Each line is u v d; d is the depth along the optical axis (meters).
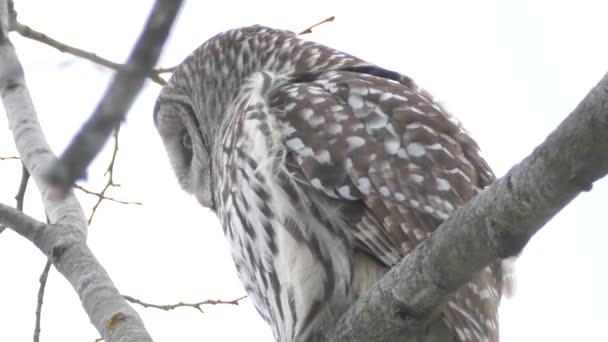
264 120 10.01
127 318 8.55
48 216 10.05
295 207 9.59
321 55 11.71
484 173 9.98
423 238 9.15
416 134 9.68
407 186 9.38
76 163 4.82
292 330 9.80
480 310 8.84
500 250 6.81
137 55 4.48
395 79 11.11
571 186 6.26
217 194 11.58
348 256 9.35
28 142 10.70
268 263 9.96
